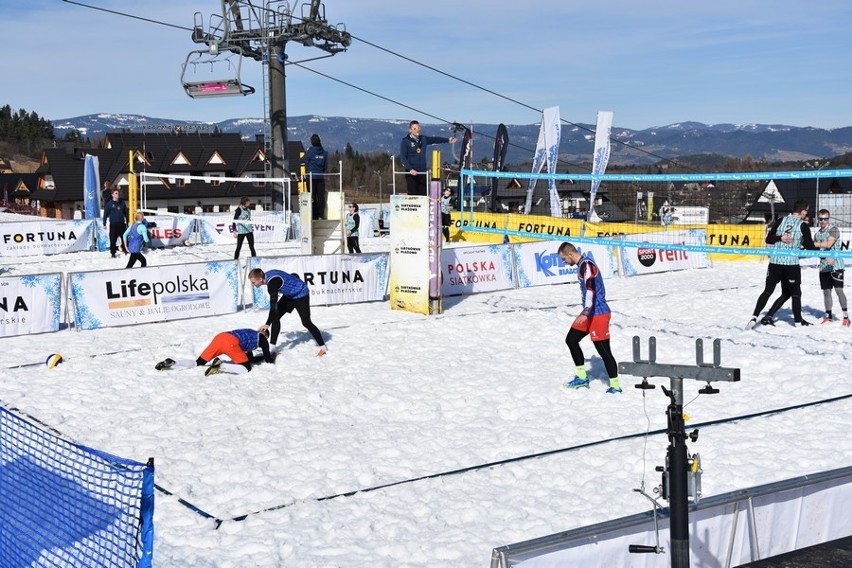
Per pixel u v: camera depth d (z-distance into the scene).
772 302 14.73
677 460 4.30
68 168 70.00
